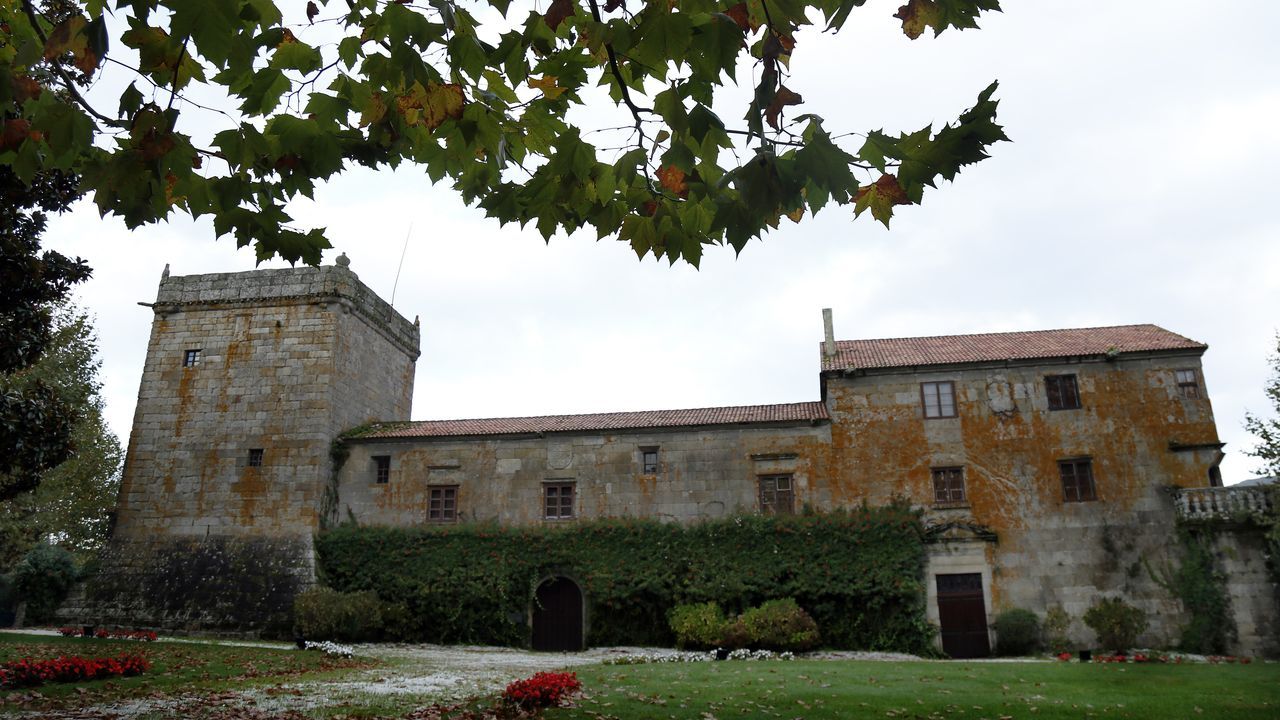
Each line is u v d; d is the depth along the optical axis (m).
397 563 28.91
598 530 28.12
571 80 5.61
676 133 5.14
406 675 17.33
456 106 5.61
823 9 4.70
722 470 28.86
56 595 29.34
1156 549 25.78
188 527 30.33
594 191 5.80
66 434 17.86
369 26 5.54
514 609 27.89
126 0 4.44
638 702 12.72
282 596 28.19
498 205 6.11
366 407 34.19
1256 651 23.66
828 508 27.77
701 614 25.50
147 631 27.39
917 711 12.30
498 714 11.51
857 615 25.81
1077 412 27.56
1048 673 16.94
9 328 16.44
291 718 11.00
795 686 14.63
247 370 32.03
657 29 4.21
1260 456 21.73
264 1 5.06
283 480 30.33
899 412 28.48
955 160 4.68
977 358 28.52
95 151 5.57
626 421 30.64
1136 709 12.61
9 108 5.08
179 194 5.77
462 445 30.83
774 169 4.65
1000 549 26.45
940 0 4.86
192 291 33.53
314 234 6.10
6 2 5.80
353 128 5.92
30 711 11.45
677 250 6.04
